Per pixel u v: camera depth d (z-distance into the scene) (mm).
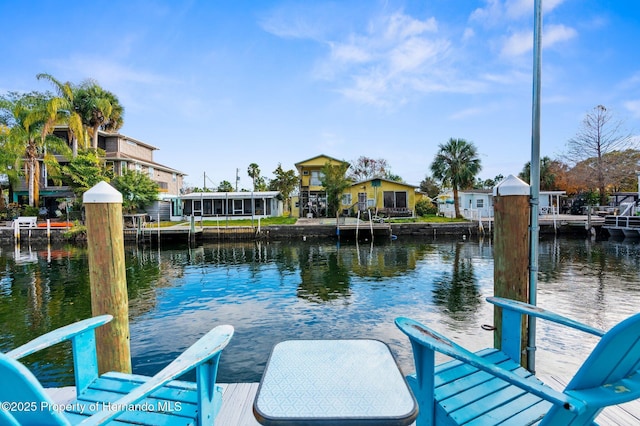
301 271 12992
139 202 27672
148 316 7672
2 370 1161
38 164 27766
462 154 28625
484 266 13617
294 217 32469
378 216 28703
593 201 31281
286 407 1441
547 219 25922
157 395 2104
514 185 2889
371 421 1354
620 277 10789
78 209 25438
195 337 6410
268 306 8367
